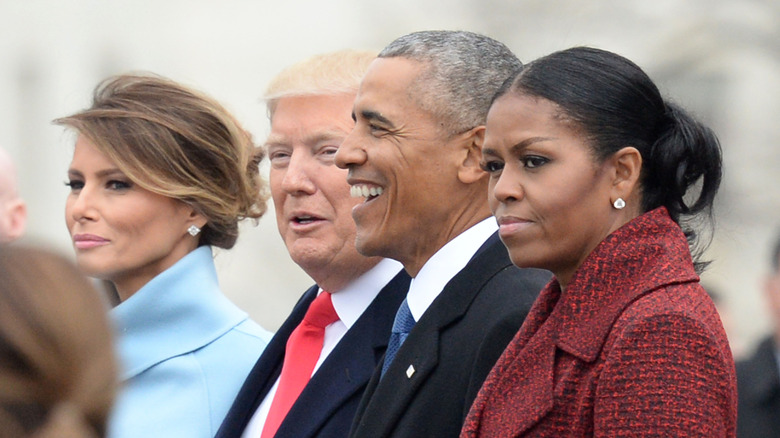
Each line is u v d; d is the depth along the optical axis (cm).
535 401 939
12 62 7650
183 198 1497
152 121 1483
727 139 6134
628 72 988
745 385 2156
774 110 6128
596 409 901
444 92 1213
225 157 1520
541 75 986
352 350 1326
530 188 974
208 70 7556
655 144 985
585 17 6494
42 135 7556
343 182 1384
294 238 1401
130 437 1438
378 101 1223
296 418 1309
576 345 936
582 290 952
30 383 675
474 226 1230
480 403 984
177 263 1514
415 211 1223
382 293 1355
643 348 888
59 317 683
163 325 1499
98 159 1486
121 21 7700
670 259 941
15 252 699
